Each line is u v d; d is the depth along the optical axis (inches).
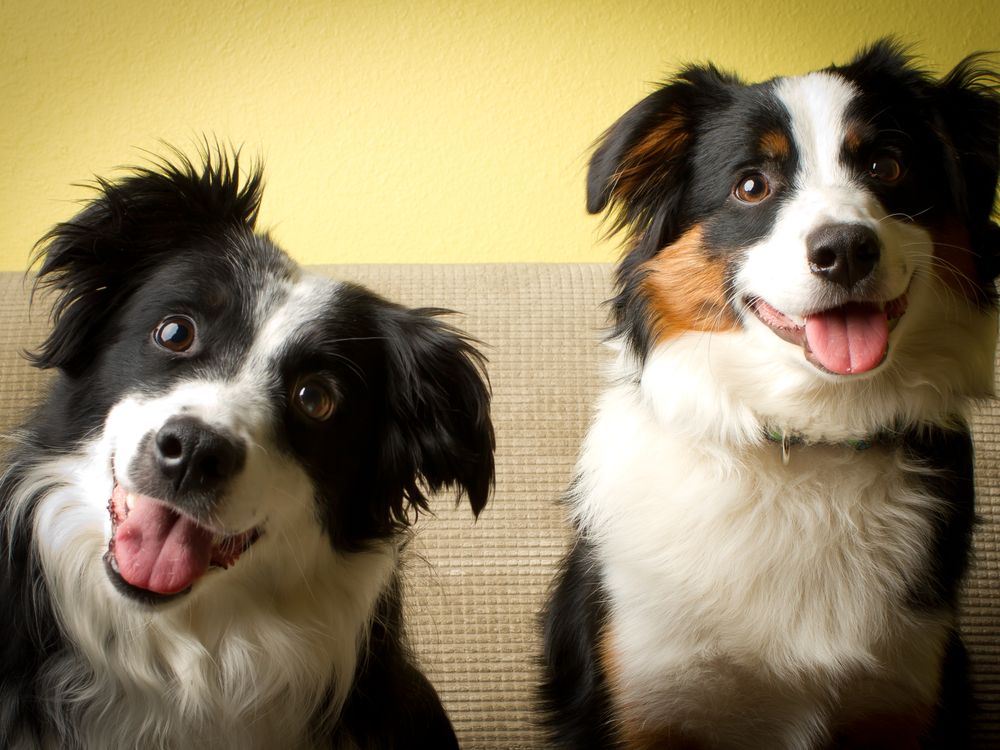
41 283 81.8
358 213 114.9
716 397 69.7
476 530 93.5
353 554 63.7
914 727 70.7
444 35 113.0
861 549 68.4
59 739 57.7
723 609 69.4
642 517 72.1
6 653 58.1
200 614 59.0
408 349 65.5
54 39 109.7
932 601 69.0
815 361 63.3
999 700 90.1
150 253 63.3
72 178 111.1
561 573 83.7
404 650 72.6
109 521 55.5
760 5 114.2
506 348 97.8
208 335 59.0
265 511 55.6
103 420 58.1
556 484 94.8
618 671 71.9
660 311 72.6
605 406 79.2
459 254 116.1
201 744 60.3
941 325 68.2
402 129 114.0
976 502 93.7
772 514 68.9
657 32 114.1
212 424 53.0
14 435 61.5
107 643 58.1
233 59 111.8
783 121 68.8
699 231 70.8
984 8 114.4
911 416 68.2
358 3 112.0
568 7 113.3
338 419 60.9
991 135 71.1
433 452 66.6
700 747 74.0
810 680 69.9
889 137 67.9
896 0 114.4
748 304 67.7
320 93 112.9
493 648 91.5
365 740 64.6
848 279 61.2
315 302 61.6
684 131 74.1
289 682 61.2
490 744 90.0
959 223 69.5
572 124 114.8
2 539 59.3
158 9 110.4
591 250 116.6
